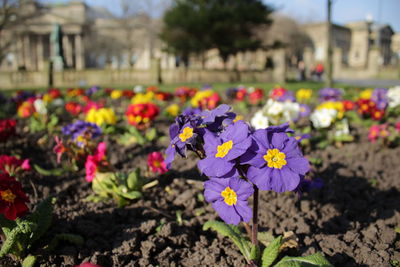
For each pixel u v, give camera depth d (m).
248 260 0.30
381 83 3.81
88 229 0.36
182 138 0.27
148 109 0.71
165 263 0.32
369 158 0.62
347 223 0.39
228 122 0.29
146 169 0.55
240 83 3.41
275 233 0.37
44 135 0.77
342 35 10.28
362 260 0.32
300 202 0.44
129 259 0.33
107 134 0.73
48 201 0.33
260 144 0.26
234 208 0.26
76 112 0.95
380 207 0.43
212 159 0.26
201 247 0.35
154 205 0.43
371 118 0.87
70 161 0.56
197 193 0.46
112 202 0.43
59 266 0.31
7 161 0.47
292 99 0.70
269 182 0.25
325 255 0.33
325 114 0.68
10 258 0.31
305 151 0.65
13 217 0.28
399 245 0.35
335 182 0.50
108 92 1.56
